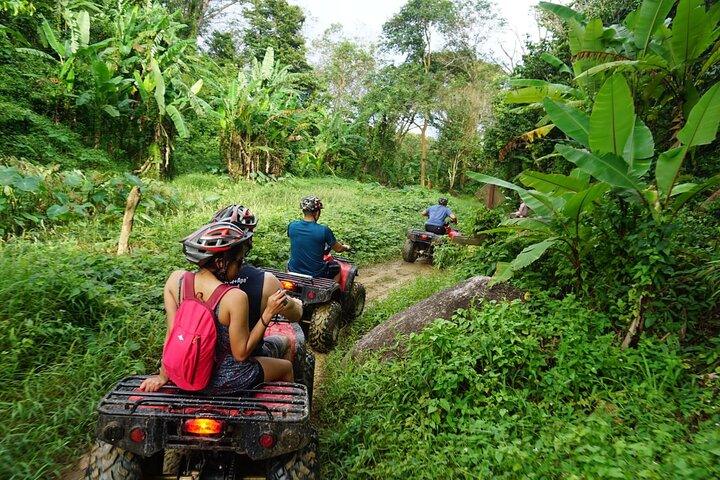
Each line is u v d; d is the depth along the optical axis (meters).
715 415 3.15
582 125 4.87
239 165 20.11
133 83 17.20
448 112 37.19
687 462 2.63
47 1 17.97
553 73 14.72
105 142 17.08
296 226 5.92
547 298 4.90
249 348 2.54
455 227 12.73
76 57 15.87
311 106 27.34
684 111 7.33
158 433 2.35
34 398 3.59
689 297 4.45
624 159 4.36
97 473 2.45
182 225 9.09
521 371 3.90
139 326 4.77
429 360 4.01
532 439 3.28
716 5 6.77
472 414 3.58
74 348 4.30
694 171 7.85
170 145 17.58
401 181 37.44
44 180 8.80
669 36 7.24
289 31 38.62
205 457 2.53
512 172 16.31
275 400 2.51
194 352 2.41
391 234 13.12
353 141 33.59
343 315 6.75
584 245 4.93
